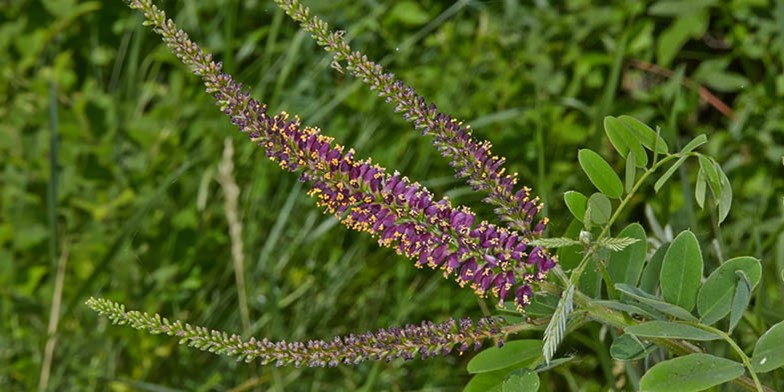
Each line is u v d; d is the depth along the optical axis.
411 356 0.59
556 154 1.27
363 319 1.18
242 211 1.13
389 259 1.20
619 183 0.63
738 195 1.20
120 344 1.16
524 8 1.38
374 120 1.27
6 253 1.22
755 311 0.82
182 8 1.39
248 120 0.57
